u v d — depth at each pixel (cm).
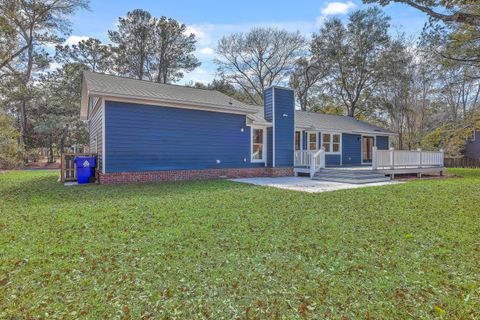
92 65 2745
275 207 614
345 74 2734
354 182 1118
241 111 1285
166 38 2909
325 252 358
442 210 597
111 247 369
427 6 827
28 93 2262
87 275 291
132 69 2931
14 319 220
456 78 1680
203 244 382
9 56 2077
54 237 405
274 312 234
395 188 948
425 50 1416
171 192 810
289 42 3023
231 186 962
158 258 335
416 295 259
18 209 577
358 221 505
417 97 2352
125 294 257
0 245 371
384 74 2478
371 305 244
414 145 2372
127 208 589
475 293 260
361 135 1941
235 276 293
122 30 2830
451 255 349
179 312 232
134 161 1042
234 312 233
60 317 222
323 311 236
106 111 984
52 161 2797
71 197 718
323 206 631
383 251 362
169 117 1122
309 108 3117
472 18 764
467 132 1642
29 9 2222
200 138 1207
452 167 2428
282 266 317
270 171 1403
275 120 1409
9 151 1541
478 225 482
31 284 271
